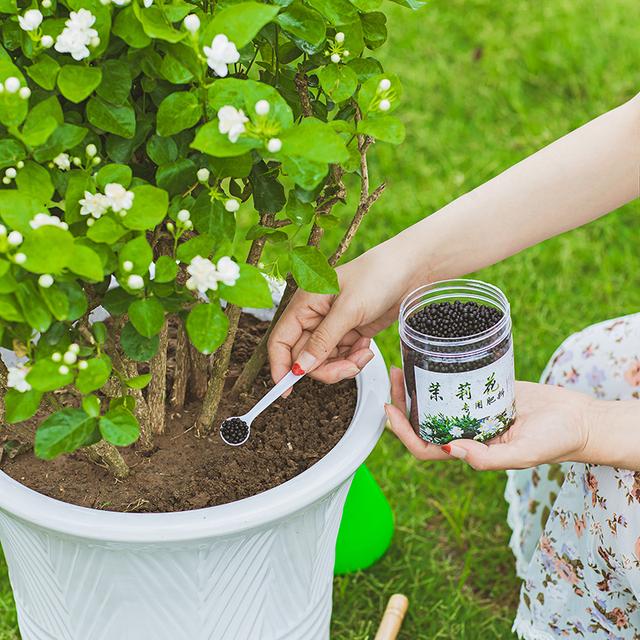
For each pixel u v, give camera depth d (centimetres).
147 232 112
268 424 128
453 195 246
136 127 101
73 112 101
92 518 105
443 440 117
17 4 98
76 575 115
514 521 171
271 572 119
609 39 291
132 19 91
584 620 153
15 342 96
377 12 105
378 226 238
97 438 99
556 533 150
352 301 122
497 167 253
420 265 129
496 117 271
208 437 127
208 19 95
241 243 226
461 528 183
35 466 121
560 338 213
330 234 235
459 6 307
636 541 133
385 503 176
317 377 124
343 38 101
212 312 93
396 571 176
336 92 102
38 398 93
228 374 138
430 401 115
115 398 106
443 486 192
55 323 96
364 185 115
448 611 169
